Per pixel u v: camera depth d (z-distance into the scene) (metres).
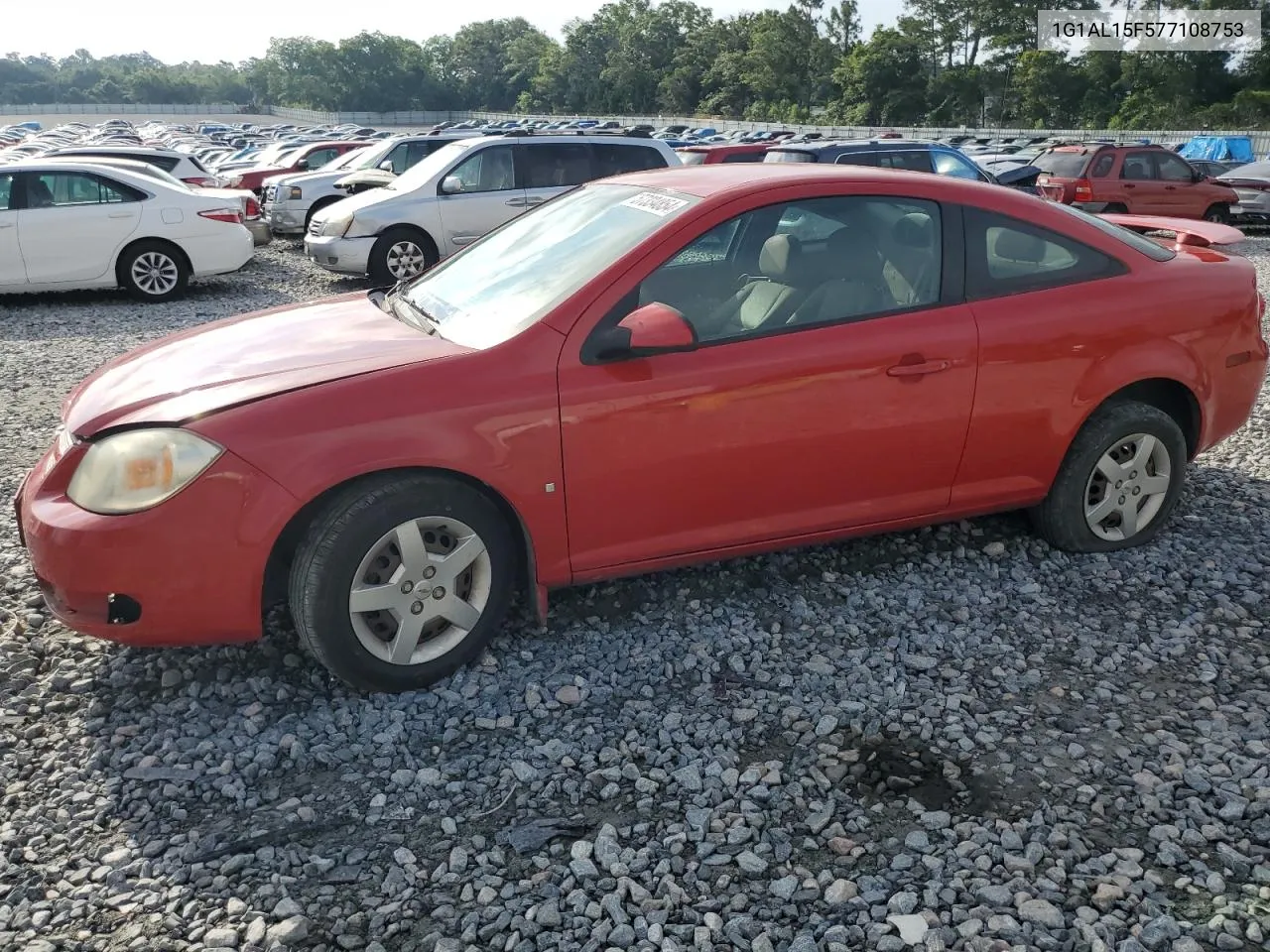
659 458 3.44
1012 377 3.86
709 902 2.44
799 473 3.66
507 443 3.23
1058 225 4.03
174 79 176.62
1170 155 17.20
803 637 3.69
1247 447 5.75
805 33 107.19
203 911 2.44
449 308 3.78
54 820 2.76
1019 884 2.48
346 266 11.91
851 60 89.75
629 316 3.31
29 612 3.87
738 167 4.11
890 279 3.76
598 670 3.47
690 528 3.60
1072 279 4.01
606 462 3.38
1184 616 3.84
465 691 3.33
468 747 3.08
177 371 3.43
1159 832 2.66
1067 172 17.42
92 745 3.10
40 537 3.07
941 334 3.74
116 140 46.06
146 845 2.67
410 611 3.25
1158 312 4.07
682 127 69.94
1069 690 3.36
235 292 12.36
